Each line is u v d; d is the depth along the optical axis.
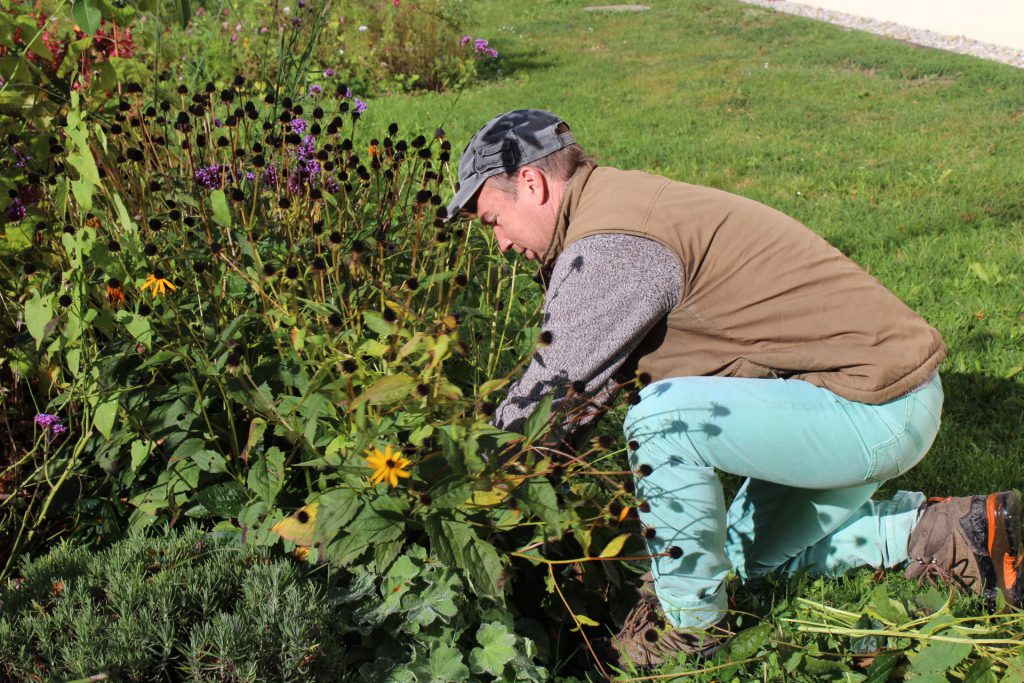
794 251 1.94
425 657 1.92
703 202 1.96
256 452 2.20
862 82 10.48
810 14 17.20
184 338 2.16
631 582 2.26
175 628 1.81
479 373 2.62
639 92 10.22
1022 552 2.22
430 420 1.98
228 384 2.02
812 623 2.10
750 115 8.85
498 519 1.99
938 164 6.75
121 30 3.20
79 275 2.11
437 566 1.98
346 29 10.23
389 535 1.86
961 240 5.09
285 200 2.39
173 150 2.81
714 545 2.01
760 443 1.94
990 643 1.96
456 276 2.40
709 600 2.05
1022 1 13.20
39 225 2.56
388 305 1.96
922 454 2.02
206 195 2.49
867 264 4.81
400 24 10.70
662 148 7.47
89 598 1.81
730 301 1.94
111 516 2.27
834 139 7.74
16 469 2.29
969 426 3.21
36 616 1.82
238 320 2.04
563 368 1.92
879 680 1.94
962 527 2.22
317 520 1.84
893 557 2.35
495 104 9.34
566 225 2.05
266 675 1.75
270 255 2.42
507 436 1.89
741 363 1.98
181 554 1.98
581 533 1.96
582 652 2.21
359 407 1.72
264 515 2.08
